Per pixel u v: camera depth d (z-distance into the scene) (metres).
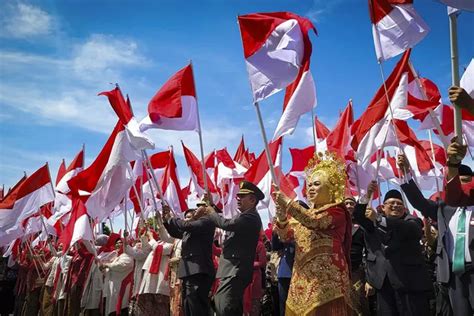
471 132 8.14
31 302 13.82
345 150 8.34
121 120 8.22
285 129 6.57
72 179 8.80
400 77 7.48
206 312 7.35
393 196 6.52
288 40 6.20
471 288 5.09
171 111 7.72
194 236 7.43
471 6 3.86
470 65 6.29
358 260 7.57
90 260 11.80
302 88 6.56
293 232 5.21
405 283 6.02
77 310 11.82
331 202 5.06
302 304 4.72
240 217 6.96
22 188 11.30
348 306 4.70
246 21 6.38
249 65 6.29
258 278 9.52
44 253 15.59
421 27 6.09
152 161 12.40
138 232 12.63
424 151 8.58
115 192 8.77
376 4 6.37
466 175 5.12
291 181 10.92
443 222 5.49
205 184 7.75
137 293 9.93
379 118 7.43
